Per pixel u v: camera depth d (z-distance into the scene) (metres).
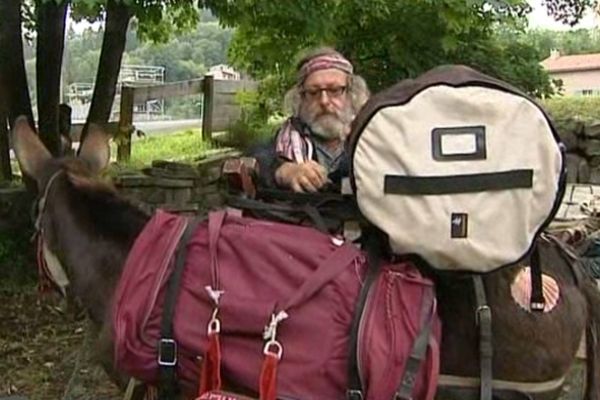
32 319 5.65
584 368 2.63
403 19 7.05
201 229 2.29
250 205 2.50
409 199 2.05
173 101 13.59
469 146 2.04
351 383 2.09
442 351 2.21
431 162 2.04
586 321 2.42
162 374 2.22
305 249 2.18
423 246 2.08
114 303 2.30
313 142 2.69
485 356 2.20
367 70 7.49
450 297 2.23
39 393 4.54
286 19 6.48
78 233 2.56
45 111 7.04
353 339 2.09
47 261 2.66
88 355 4.04
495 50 7.80
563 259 2.46
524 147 2.05
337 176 2.51
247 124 10.60
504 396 2.25
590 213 4.01
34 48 8.00
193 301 2.20
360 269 2.17
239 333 2.14
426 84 2.13
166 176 7.32
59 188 2.63
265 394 2.09
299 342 2.11
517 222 2.06
